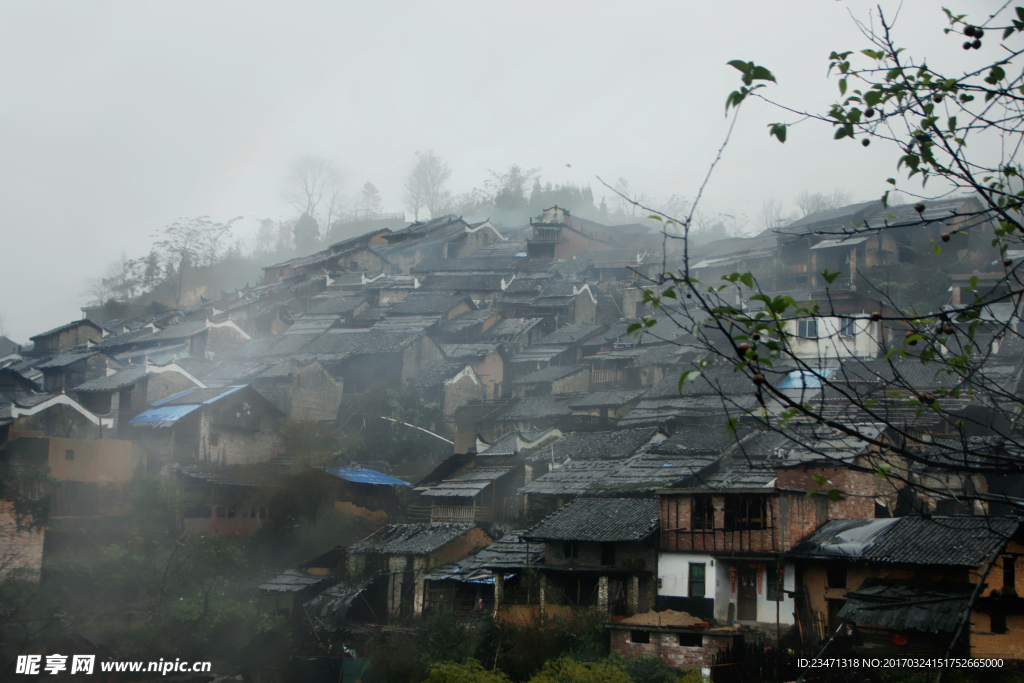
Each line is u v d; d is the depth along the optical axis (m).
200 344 55.88
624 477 29.53
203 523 34.28
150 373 42.81
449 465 37.28
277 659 28.19
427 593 29.80
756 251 51.56
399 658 25.34
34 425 38.44
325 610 30.14
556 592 25.78
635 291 58.00
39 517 27.89
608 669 21.06
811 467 24.16
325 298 64.06
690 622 22.31
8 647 24.62
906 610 18.28
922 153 6.69
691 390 37.44
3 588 26.25
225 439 38.47
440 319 54.81
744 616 23.05
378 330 51.94
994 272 39.69
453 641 24.98
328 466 37.94
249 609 29.36
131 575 29.91
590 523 26.20
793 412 6.39
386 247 75.38
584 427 39.00
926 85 6.77
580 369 46.69
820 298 40.34
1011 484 24.23
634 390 41.50
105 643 26.14
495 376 50.53
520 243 75.81
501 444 37.41
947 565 18.84
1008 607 17.64
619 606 24.38
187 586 30.03
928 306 40.56
